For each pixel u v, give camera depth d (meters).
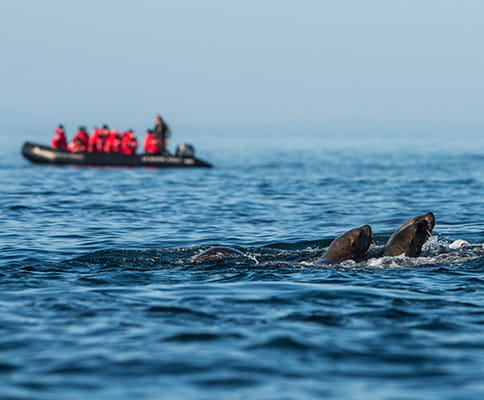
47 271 39.56
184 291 34.12
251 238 55.94
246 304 31.47
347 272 38.88
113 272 39.03
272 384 21.64
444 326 28.02
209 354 24.27
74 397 20.48
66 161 149.00
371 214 72.00
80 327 27.58
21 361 23.52
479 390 21.20
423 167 157.25
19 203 81.44
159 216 70.44
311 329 27.39
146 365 23.16
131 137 154.25
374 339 26.17
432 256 42.72
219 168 155.50
